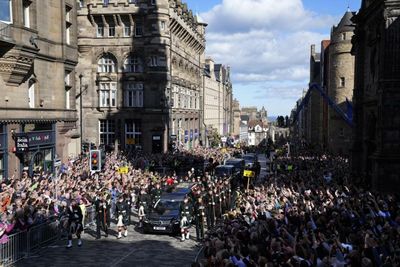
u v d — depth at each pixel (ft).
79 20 181.98
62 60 105.81
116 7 178.70
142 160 136.26
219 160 164.96
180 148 192.44
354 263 33.78
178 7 200.44
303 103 127.65
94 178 86.79
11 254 53.16
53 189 73.67
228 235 45.14
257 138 558.15
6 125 86.74
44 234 61.26
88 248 61.93
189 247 63.57
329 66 210.59
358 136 115.96
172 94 193.26
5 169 86.69
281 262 35.99
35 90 96.94
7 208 59.77
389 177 88.28
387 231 41.86
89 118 185.37
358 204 55.98
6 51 82.89
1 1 81.35
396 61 87.92
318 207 58.65
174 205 74.08
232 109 460.96
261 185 89.97
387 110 88.63
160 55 179.11
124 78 182.39
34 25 91.86
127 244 64.75
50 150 103.19
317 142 262.67
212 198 73.77
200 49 264.11
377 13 95.30
